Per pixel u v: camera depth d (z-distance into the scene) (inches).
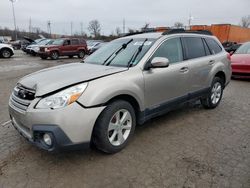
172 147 147.3
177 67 170.6
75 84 121.0
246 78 362.0
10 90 289.0
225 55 227.3
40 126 114.3
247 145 150.8
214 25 1010.7
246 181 114.7
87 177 118.1
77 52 807.1
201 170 123.3
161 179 116.4
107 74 133.5
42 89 120.1
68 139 115.9
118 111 134.7
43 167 126.0
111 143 134.7
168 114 205.9
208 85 207.3
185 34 189.9
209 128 177.0
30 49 853.2
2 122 183.5
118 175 119.6
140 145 149.2
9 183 113.5
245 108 226.2
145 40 169.2
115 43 185.2
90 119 120.4
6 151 140.9
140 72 146.3
